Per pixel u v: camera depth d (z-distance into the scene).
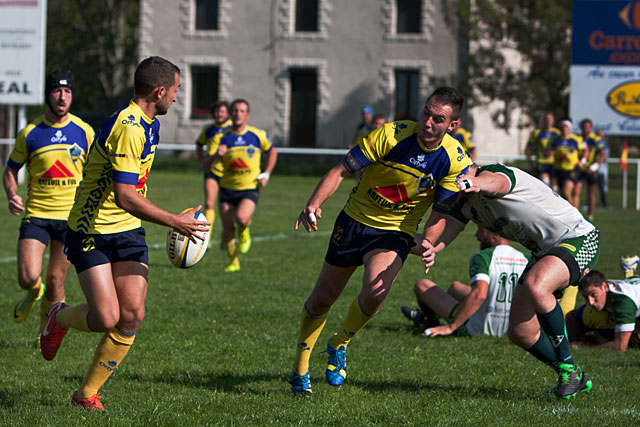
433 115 8.72
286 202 40.09
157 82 8.36
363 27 71.00
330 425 8.46
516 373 11.02
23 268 11.71
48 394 9.59
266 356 11.86
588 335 13.66
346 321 9.70
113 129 8.25
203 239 8.93
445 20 65.44
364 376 10.80
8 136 61.53
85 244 8.64
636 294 12.56
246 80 73.44
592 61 44.66
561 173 33.94
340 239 9.52
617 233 28.92
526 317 9.52
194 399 9.38
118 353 8.85
